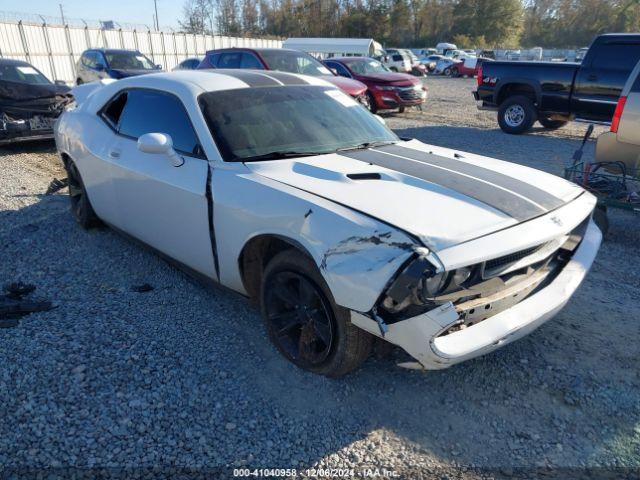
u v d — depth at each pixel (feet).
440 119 47.37
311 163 10.49
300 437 8.21
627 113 18.89
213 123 11.18
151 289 12.78
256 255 10.37
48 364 9.57
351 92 38.40
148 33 98.68
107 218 14.97
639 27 268.82
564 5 284.61
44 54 78.84
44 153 29.89
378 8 256.93
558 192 10.18
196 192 10.67
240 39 122.62
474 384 9.59
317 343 9.59
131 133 13.26
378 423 8.59
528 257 8.65
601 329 11.48
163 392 9.04
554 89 35.99
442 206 8.61
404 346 7.82
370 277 7.56
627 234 17.75
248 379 9.50
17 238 16.03
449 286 7.61
